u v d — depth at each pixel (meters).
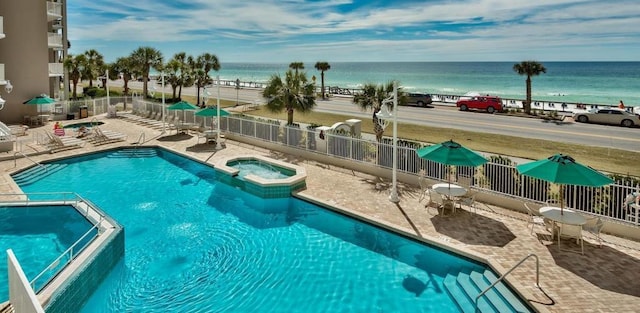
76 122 30.92
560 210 10.98
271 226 12.91
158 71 48.16
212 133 23.55
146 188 16.83
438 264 10.33
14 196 14.45
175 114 29.45
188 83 45.88
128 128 28.80
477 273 9.52
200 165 19.95
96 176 18.41
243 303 8.72
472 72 162.25
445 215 12.70
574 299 7.91
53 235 11.83
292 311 8.39
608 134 28.05
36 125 29.20
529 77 40.41
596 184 9.52
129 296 8.99
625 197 11.05
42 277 9.48
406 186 15.80
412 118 35.66
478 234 11.23
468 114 39.03
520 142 24.53
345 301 8.73
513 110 41.78
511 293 8.41
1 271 9.74
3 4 28.91
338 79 143.00
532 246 10.42
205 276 9.87
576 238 10.73
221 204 15.01
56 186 16.83
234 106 46.12
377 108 19.41
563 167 9.95
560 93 88.56
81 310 8.21
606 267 9.26
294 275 9.88
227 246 11.50
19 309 6.84
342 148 18.73
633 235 10.87
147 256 10.89
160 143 23.83
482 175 13.95
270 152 21.75
